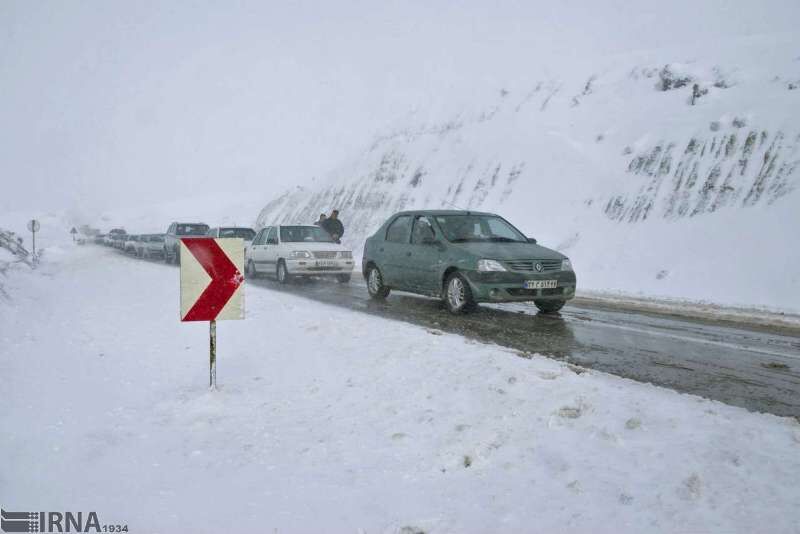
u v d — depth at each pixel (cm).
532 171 2562
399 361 526
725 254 1486
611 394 407
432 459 321
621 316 979
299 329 708
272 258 1581
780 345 719
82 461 330
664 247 1667
